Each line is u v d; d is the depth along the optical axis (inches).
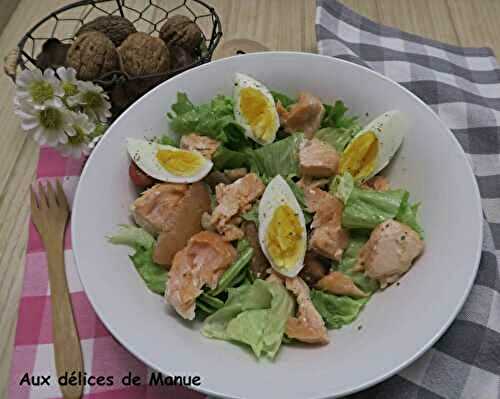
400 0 22.2
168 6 21.5
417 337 11.5
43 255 14.9
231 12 21.3
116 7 21.4
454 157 13.6
